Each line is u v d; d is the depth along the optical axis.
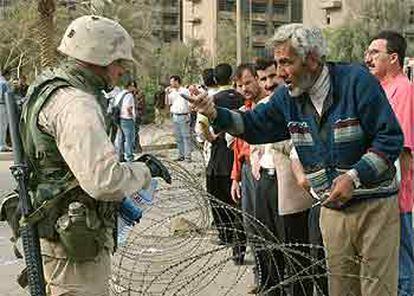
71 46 3.48
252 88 5.95
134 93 16.45
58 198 3.46
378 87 3.98
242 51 31.17
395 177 4.14
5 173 14.04
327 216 4.20
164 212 4.62
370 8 56.56
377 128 3.94
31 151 3.51
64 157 3.37
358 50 51.94
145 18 41.34
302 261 5.10
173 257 4.61
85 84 3.48
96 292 3.62
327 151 4.04
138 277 4.44
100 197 3.34
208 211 4.20
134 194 3.54
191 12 79.12
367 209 4.09
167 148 15.09
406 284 4.95
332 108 4.00
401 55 5.00
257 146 5.61
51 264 3.60
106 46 3.48
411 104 4.81
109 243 3.63
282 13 81.56
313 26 4.04
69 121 3.33
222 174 7.23
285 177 5.40
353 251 4.20
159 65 46.62
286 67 3.99
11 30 27.05
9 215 3.68
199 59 53.22
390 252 4.15
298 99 4.09
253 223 4.37
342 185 3.91
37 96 3.47
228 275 6.00
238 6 31.75
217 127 4.34
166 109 21.70
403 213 4.91
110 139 3.56
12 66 22.56
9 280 6.71
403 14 56.88
